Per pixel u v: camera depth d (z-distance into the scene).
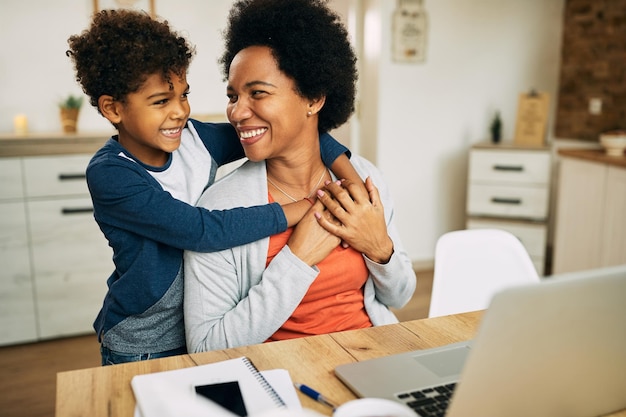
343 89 1.35
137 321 1.25
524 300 0.67
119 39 1.16
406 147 3.97
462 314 1.23
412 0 3.78
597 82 3.88
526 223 3.66
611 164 3.10
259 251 1.24
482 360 0.69
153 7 3.39
